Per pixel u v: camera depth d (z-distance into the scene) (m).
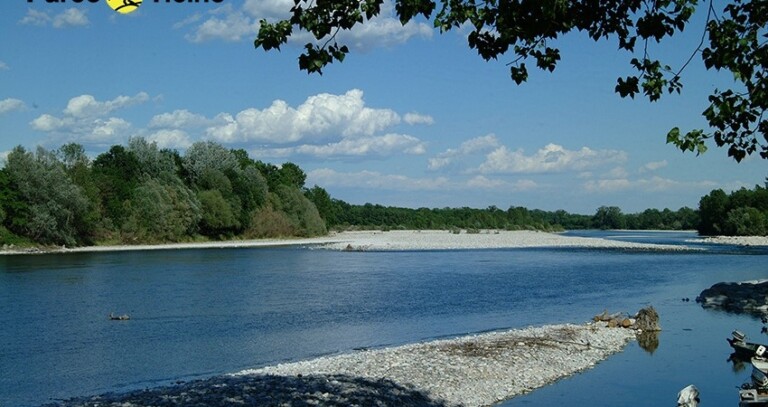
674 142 9.82
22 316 35.03
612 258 81.06
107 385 21.80
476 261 76.69
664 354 26.78
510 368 23.33
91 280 52.97
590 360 25.48
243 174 133.38
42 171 89.06
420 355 24.72
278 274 59.53
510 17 9.94
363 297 43.78
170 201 109.38
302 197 144.50
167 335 30.36
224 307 38.91
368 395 18.59
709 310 39.00
